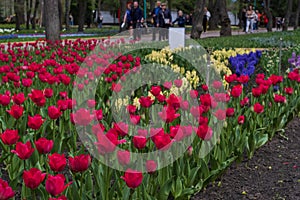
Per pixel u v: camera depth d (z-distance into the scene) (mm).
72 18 59219
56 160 2758
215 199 4039
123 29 21875
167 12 20453
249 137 4785
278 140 5699
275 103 5660
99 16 52438
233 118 5070
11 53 10367
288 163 4906
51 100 6180
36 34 34531
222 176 4473
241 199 4039
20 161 3986
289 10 37219
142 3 45438
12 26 47969
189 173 3805
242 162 4922
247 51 12992
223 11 26938
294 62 8883
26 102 5836
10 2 54219
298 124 6430
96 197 3449
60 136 4656
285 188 4254
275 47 16312
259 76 5887
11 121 4922
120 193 3352
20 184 4043
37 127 3621
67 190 3246
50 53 12422
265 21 52375
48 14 17656
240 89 4828
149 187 3486
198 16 23438
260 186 4312
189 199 3961
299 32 28938
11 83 6934
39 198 3701
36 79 7031
